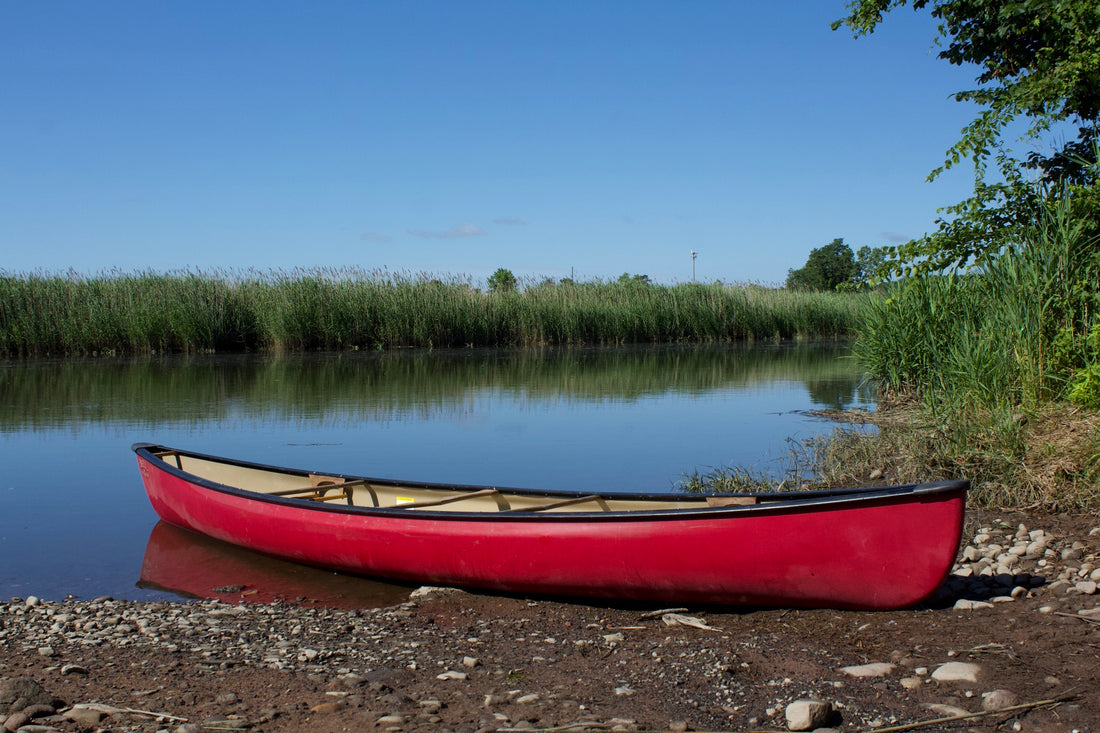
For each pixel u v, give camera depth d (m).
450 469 9.08
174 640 4.56
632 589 5.09
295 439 10.90
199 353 23.66
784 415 12.97
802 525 4.71
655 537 4.94
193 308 23.55
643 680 3.96
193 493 6.94
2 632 4.70
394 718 3.46
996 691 3.60
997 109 10.02
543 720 3.48
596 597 5.30
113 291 23.11
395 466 9.23
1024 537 5.94
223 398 14.62
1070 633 4.22
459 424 12.12
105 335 22.58
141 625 4.83
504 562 5.36
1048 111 9.78
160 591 5.74
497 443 10.62
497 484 8.38
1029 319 8.61
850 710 3.54
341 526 5.93
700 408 13.81
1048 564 5.38
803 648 4.32
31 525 7.30
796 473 8.77
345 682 3.91
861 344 15.71
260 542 6.44
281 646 4.49
